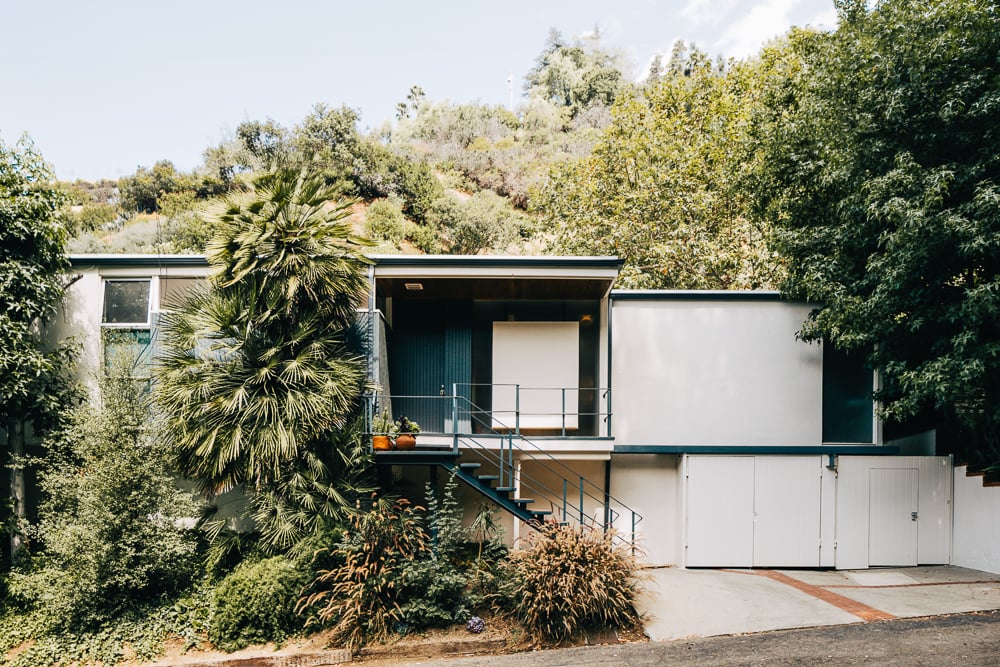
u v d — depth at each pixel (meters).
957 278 10.03
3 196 10.19
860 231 10.59
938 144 9.77
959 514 11.45
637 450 11.97
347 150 36.28
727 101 19.81
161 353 10.62
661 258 18.48
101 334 10.98
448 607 8.72
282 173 10.08
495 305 12.80
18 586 9.48
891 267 9.76
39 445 11.33
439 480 12.10
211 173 34.91
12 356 9.80
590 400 12.53
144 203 35.16
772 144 12.82
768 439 12.21
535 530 10.16
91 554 8.69
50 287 10.72
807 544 11.66
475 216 34.81
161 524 9.41
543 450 11.35
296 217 10.12
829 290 10.84
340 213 10.50
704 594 9.70
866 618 8.41
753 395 12.29
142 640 8.58
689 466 11.88
